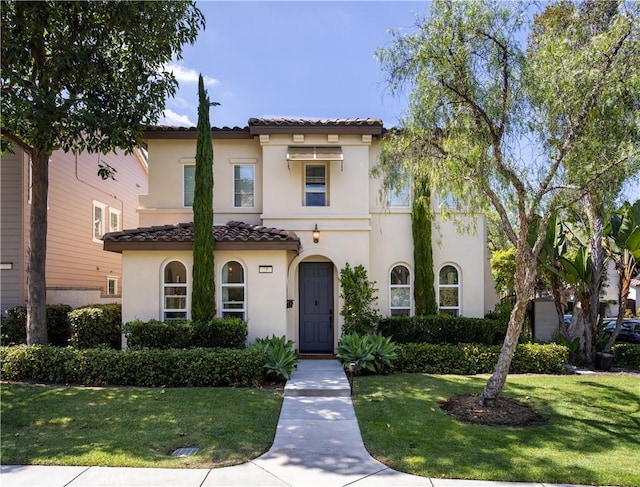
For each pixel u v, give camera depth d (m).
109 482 4.84
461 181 7.33
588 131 6.84
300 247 12.21
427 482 4.90
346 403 7.78
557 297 12.48
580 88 6.60
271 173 12.87
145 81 11.55
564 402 7.94
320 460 5.47
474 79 7.11
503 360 7.56
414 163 7.73
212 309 10.84
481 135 7.13
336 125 12.59
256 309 11.20
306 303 13.07
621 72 6.45
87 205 17.27
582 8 7.20
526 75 6.88
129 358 9.07
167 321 10.53
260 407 7.43
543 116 7.04
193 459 5.43
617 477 5.01
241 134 13.24
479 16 6.92
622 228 10.91
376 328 12.08
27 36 9.50
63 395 8.11
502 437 6.21
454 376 9.90
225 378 8.96
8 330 12.12
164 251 11.28
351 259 12.72
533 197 7.25
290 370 9.29
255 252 11.31
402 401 7.89
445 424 6.71
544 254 11.88
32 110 8.91
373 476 5.05
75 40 10.48
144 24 10.46
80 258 16.73
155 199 13.47
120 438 6.05
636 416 7.23
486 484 4.87
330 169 12.93
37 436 6.14
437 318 11.62
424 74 7.19
